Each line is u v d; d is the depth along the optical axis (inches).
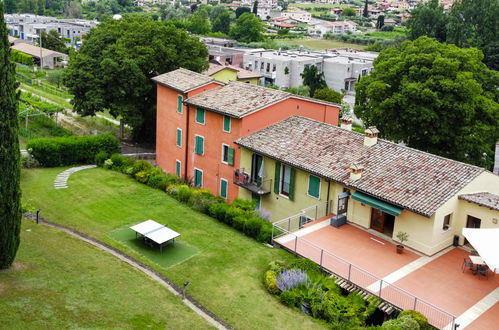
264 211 1443.2
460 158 1756.9
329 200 1274.6
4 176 856.3
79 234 1194.0
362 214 1223.5
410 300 939.3
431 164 1208.2
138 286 944.3
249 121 1492.4
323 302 925.8
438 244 1114.1
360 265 1060.5
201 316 879.7
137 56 2197.3
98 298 869.2
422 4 4909.0
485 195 1144.8
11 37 5374.0
